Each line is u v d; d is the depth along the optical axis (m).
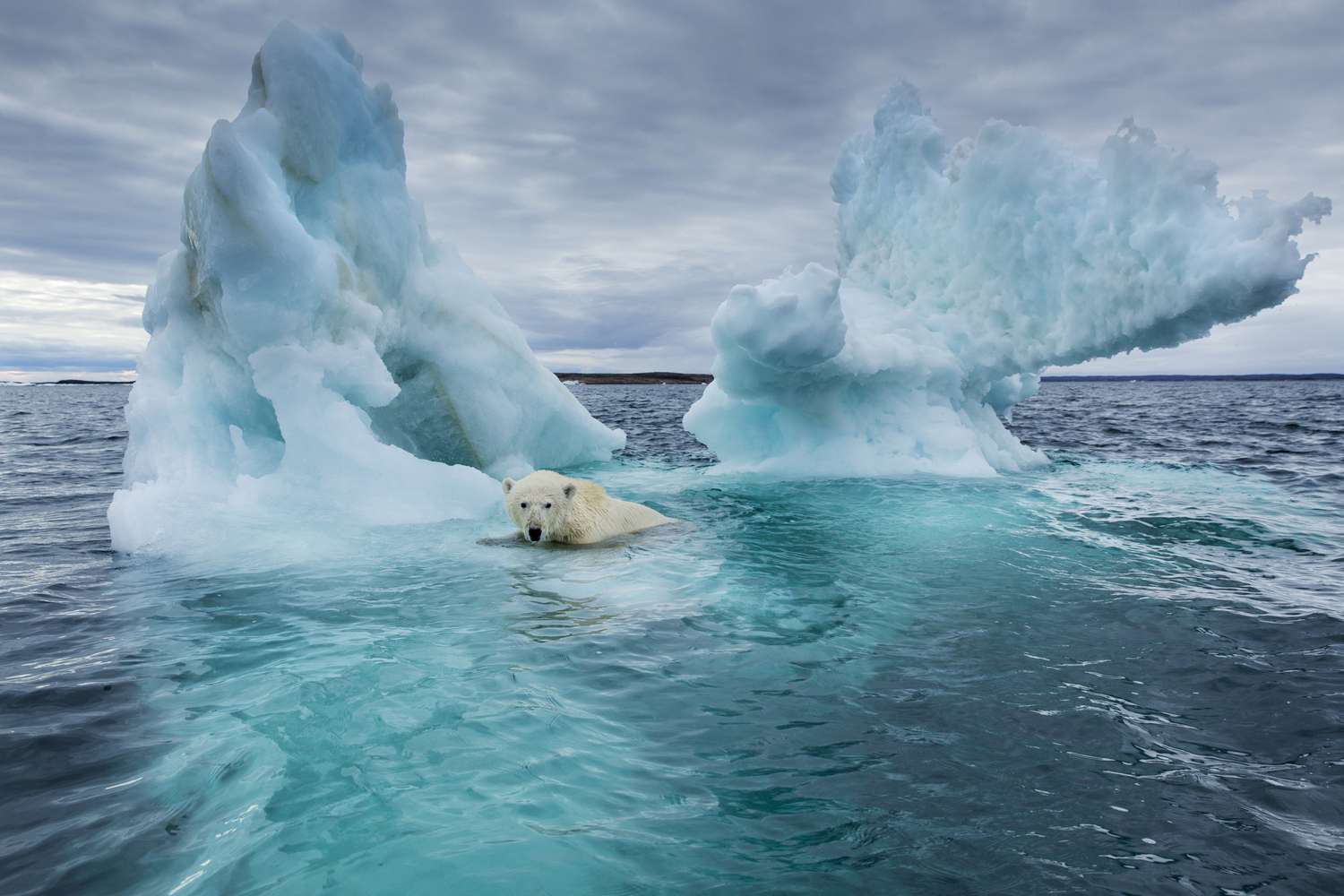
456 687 3.35
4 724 2.98
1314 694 3.26
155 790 2.50
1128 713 3.08
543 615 4.39
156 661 3.67
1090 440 16.56
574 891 2.00
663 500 8.53
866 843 2.21
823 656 3.74
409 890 2.01
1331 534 6.55
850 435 10.59
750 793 2.48
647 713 3.09
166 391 7.81
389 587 4.97
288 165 7.88
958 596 4.77
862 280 12.25
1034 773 2.60
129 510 6.40
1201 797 2.46
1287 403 39.69
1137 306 8.98
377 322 7.97
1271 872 2.08
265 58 7.92
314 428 7.09
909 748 2.78
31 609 4.52
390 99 8.94
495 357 9.87
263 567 5.48
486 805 2.41
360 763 2.67
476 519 7.35
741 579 5.17
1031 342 10.22
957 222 10.88
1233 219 8.41
